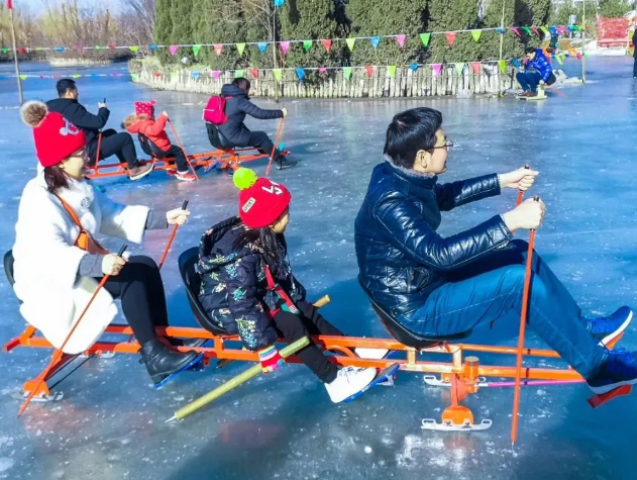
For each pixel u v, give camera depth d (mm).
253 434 2711
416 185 2574
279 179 7320
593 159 7352
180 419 2793
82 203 2900
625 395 2846
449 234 5039
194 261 2959
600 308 3631
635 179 6375
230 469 2496
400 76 15102
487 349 2871
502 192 6145
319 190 6691
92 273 2717
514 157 7695
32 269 2791
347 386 2736
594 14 28391
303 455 2559
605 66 20109
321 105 14172
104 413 2912
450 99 14227
